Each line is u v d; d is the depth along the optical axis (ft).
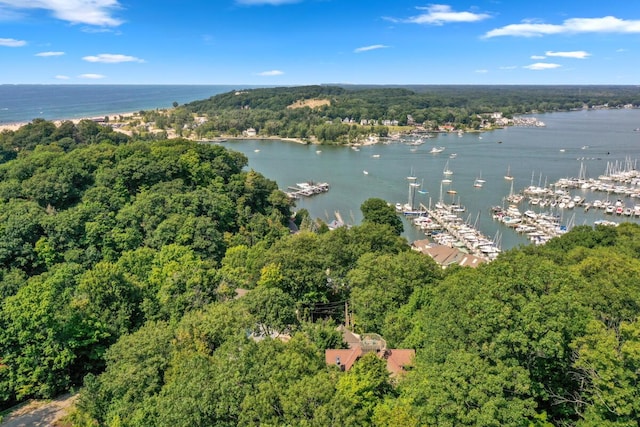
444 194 634.84
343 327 211.82
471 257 406.82
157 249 287.07
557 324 119.85
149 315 201.57
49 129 654.94
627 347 108.78
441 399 109.29
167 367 152.25
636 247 252.01
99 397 147.43
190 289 207.41
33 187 326.44
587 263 188.55
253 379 117.91
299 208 583.17
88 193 331.36
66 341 174.81
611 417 113.39
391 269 220.84
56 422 159.53
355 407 118.83
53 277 219.82
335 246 262.47
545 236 475.31
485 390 110.73
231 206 375.66
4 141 604.49
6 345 169.37
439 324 145.89
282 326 186.39
